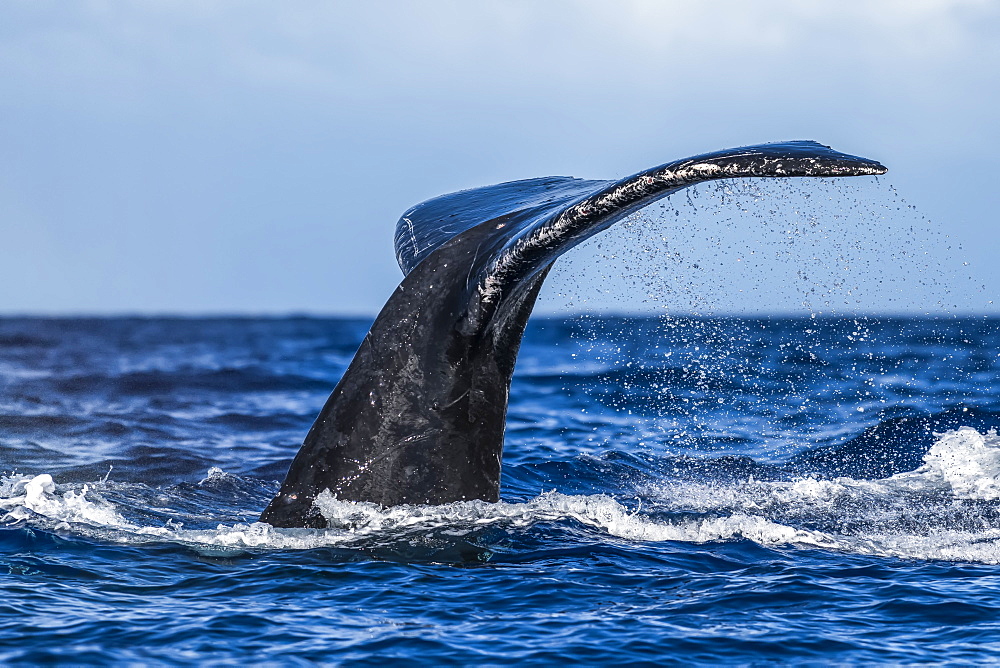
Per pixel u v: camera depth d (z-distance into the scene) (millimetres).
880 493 25109
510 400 48250
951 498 24578
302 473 19828
